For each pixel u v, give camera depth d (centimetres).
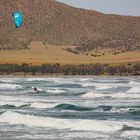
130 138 6194
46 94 13950
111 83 19900
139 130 6731
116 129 6800
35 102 10775
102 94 12762
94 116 8406
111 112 8969
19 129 7050
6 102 10806
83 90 15575
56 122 7362
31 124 7438
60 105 9856
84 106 9869
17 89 16525
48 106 9881
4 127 7250
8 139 6278
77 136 6372
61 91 14900
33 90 15612
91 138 6222
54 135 6488
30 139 6247
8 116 7931
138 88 13900
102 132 6656
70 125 7169
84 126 7038
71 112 9050
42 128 7081
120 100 11331
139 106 9794
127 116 8369
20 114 7950
